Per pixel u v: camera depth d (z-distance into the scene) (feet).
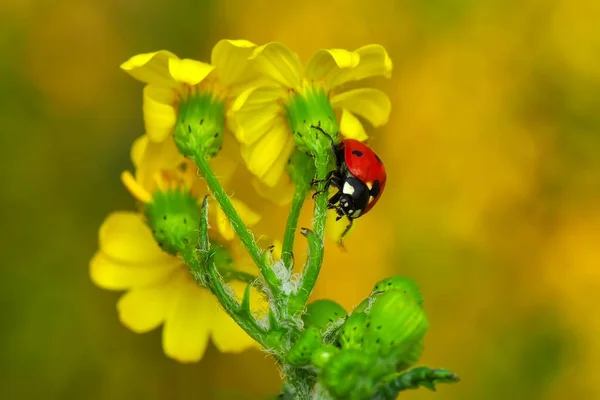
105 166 1.03
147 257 0.66
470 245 1.09
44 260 1.00
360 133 0.64
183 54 1.07
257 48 0.62
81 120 1.05
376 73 0.64
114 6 1.07
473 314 1.08
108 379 0.99
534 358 1.07
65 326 0.99
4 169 1.01
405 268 1.07
